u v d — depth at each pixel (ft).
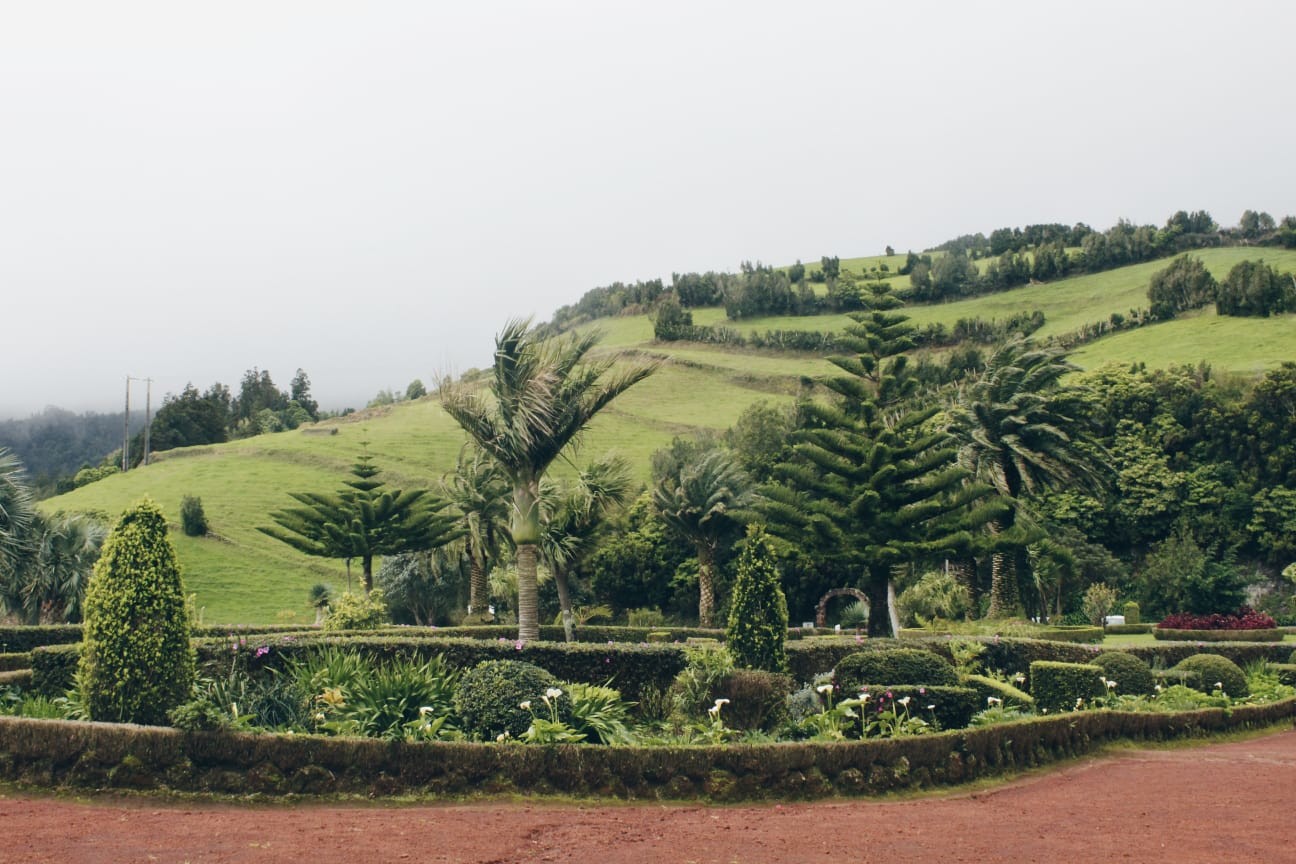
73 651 43.47
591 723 33.12
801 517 92.58
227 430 384.47
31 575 117.08
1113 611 152.56
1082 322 333.01
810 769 30.86
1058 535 166.09
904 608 122.52
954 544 87.61
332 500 136.05
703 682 42.57
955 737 33.91
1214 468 184.85
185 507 204.33
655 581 176.65
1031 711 48.85
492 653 49.16
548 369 62.18
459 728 33.14
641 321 435.94
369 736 31.37
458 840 24.04
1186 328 283.18
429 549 140.36
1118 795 32.04
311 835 24.18
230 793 28.19
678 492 139.23
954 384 212.43
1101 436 197.06
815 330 370.73
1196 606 157.89
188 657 32.55
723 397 318.86
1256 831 26.53
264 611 173.47
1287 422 183.21
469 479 136.05
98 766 28.37
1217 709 47.55
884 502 90.99
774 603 48.57
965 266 406.41
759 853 23.43
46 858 21.34
